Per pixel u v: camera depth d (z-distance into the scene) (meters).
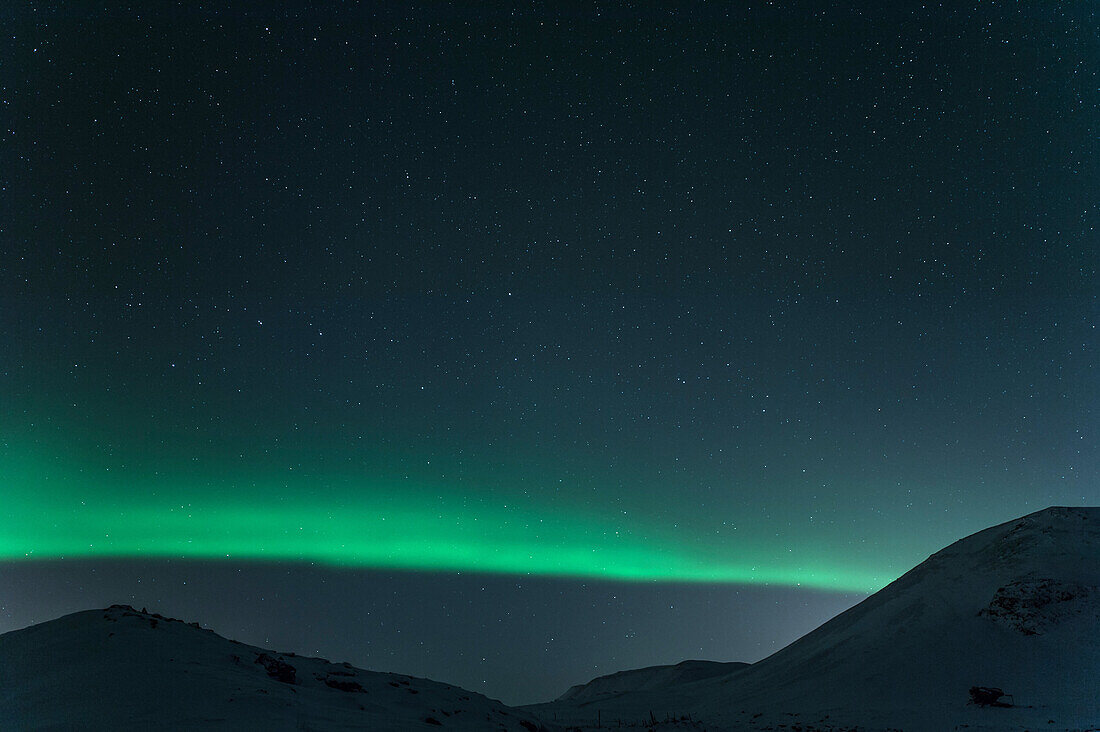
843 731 28.14
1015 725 25.94
